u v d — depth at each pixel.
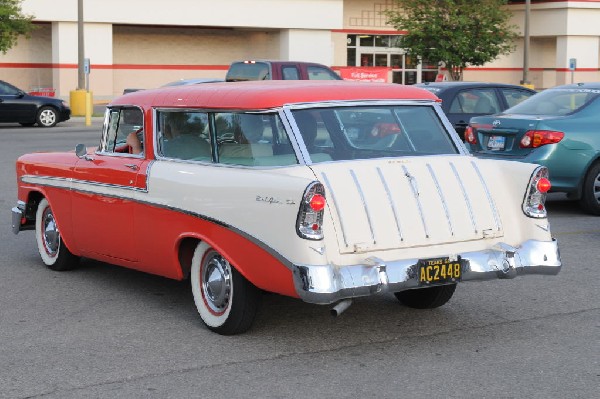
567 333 7.07
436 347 6.70
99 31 44.78
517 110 13.24
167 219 7.24
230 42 50.72
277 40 49.75
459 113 16.22
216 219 6.72
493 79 55.44
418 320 7.44
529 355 6.50
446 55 40.72
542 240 6.92
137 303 8.00
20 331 7.12
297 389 5.80
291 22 48.28
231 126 6.97
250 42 51.06
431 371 6.15
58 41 43.97
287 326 7.24
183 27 49.41
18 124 33.53
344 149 6.82
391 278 6.29
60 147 23.23
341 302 6.28
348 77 40.81
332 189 6.37
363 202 6.41
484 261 6.65
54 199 8.84
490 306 7.91
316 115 6.79
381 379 5.99
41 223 9.35
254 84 7.37
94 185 8.12
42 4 43.31
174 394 5.72
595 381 5.95
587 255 10.14
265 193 6.34
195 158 7.22
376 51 53.00
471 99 16.41
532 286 8.64
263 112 6.77
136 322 7.38
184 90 7.50
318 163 6.55
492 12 41.12
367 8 52.34
